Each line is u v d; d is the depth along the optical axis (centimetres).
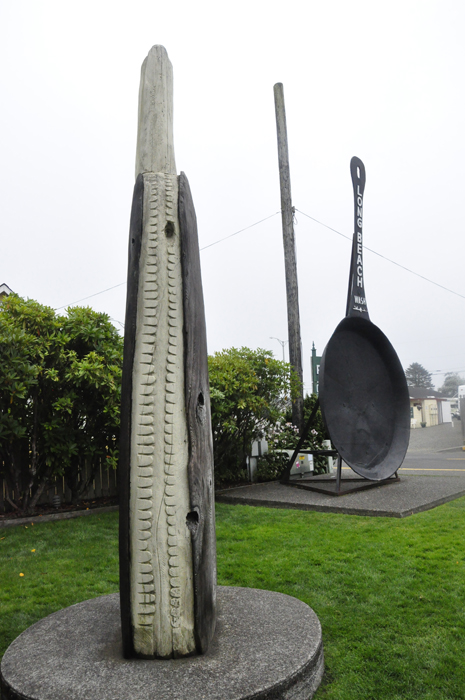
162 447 243
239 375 831
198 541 242
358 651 279
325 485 819
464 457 1648
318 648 252
